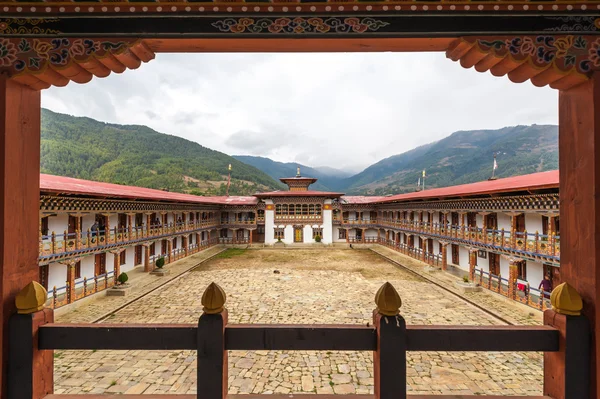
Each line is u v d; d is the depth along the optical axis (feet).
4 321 7.64
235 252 115.24
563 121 8.76
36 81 8.55
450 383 28.99
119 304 51.57
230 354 34.40
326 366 31.91
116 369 31.07
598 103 7.75
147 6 8.26
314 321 44.60
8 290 7.77
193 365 31.94
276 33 8.32
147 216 76.74
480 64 8.95
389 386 7.41
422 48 9.04
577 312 7.59
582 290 7.82
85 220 59.21
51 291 50.55
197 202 97.66
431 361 33.17
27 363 7.61
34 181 8.75
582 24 8.10
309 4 8.29
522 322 43.24
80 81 9.08
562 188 8.65
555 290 7.95
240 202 131.13
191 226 104.37
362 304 52.26
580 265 7.93
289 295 57.67
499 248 55.67
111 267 67.92
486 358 33.88
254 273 77.61
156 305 51.62
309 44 8.75
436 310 49.32
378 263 92.58
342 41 8.55
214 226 128.16
